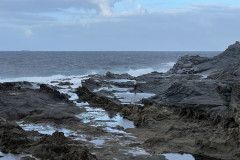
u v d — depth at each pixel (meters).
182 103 22.80
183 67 54.81
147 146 16.64
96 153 15.27
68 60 117.81
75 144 16.58
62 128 20.47
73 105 28.44
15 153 14.92
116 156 14.94
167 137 18.25
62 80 52.00
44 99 28.58
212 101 22.14
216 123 19.61
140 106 25.34
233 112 18.19
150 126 21.06
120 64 98.75
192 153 15.56
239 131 15.39
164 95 26.14
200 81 27.69
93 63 101.94
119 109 26.98
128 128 20.81
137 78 50.06
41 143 15.76
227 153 15.02
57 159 13.90
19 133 17.27
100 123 22.34
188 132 18.88
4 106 24.67
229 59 52.56
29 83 38.62
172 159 14.78
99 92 35.84
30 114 23.30
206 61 56.31
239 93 19.06
